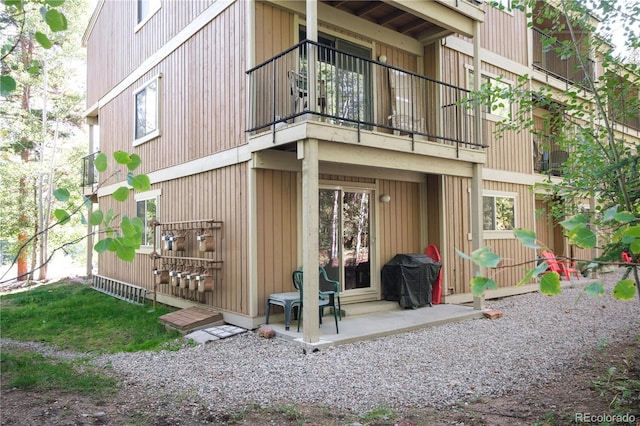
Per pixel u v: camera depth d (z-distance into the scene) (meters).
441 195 8.85
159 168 9.46
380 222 8.35
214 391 4.19
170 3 9.10
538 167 11.87
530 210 11.20
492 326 6.86
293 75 6.70
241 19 6.96
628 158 3.55
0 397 4.08
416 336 6.19
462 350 5.48
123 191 1.91
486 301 9.29
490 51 10.21
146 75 10.14
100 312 8.62
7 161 15.02
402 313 7.42
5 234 15.08
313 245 5.56
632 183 3.66
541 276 1.65
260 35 6.84
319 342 5.54
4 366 5.03
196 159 8.08
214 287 7.41
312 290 5.54
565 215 5.03
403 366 4.84
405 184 8.89
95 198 13.12
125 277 11.01
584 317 7.57
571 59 12.34
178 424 3.46
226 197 7.25
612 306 8.58
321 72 7.54
